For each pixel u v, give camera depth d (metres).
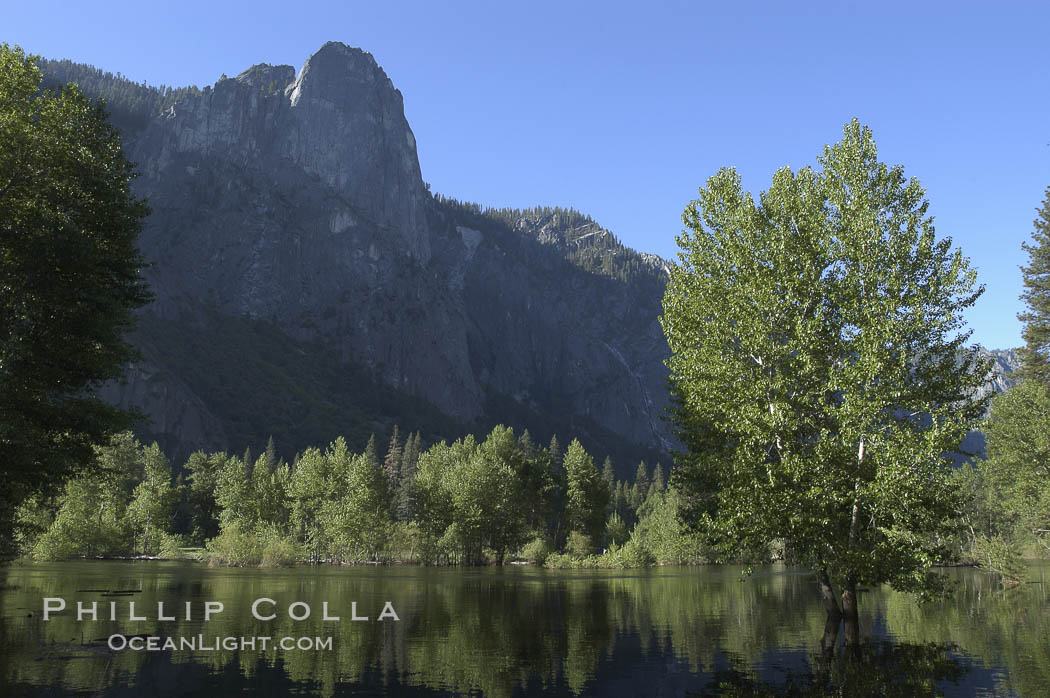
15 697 18.31
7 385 23.77
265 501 109.81
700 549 98.62
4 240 25.03
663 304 29.28
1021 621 34.09
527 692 19.38
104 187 26.73
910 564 23.36
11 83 25.31
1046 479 52.94
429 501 101.94
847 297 25.23
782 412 24.05
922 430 23.28
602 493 112.44
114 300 27.28
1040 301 58.31
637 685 20.30
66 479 29.64
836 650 25.97
